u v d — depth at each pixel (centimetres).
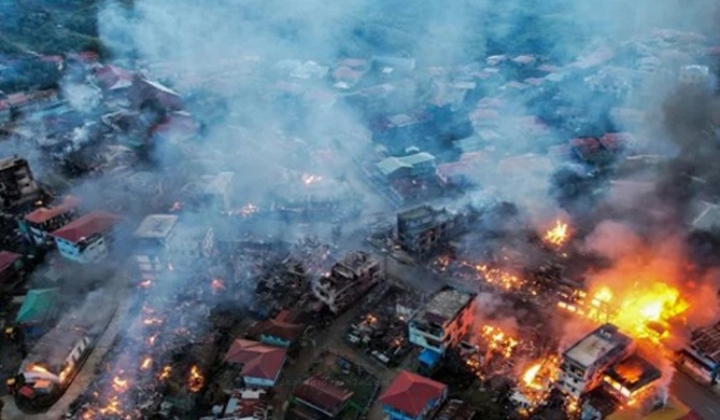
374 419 6159
